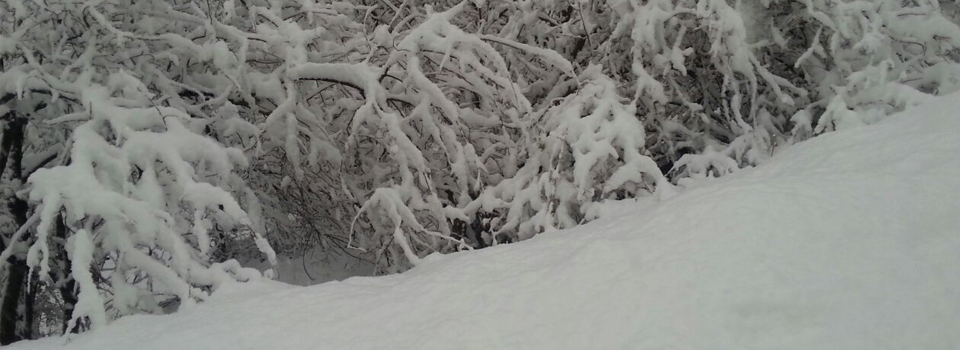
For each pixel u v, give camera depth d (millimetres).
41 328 9844
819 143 4203
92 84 5418
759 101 6977
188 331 3217
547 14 7648
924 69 6367
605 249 3094
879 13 6395
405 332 2828
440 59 6602
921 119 3986
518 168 7395
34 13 5875
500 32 7965
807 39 7051
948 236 2629
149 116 5156
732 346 2266
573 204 6062
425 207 6551
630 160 5707
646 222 3383
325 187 7434
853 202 3008
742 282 2570
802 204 3035
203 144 5168
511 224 6332
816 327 2285
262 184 7398
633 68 6562
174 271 4637
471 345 2598
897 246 2639
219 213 4941
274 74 6574
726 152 6496
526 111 6266
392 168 7297
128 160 4832
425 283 3367
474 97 7859
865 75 6105
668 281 2691
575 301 2764
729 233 2918
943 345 2123
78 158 4602
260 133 6277
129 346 3211
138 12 6246
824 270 2564
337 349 2781
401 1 8219
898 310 2295
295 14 7160
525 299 2879
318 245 8344
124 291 4613
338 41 7496
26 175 6961
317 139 6832
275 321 3178
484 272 3348
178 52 6348
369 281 3787
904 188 3035
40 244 4234
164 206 4883
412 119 6906
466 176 6598
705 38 7062
